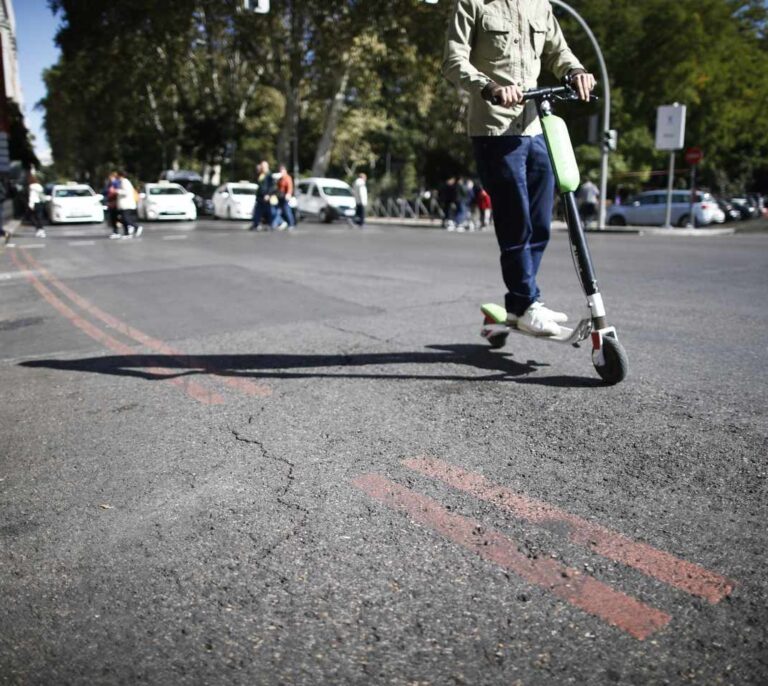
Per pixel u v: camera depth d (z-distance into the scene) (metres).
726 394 3.54
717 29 37.31
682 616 1.79
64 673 1.67
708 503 2.39
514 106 3.66
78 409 3.72
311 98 37.91
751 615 1.78
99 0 33.47
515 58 3.83
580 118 37.25
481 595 1.91
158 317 6.48
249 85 44.28
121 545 2.25
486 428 3.17
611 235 20.56
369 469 2.76
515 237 3.98
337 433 3.17
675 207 27.14
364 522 2.34
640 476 2.62
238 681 1.62
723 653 1.65
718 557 2.05
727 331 5.12
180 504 2.52
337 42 31.02
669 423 3.15
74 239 18.77
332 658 1.69
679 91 36.44
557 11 37.12
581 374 3.99
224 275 9.41
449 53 3.77
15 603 1.96
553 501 2.44
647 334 5.09
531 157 3.94
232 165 44.66
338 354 4.71
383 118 44.78
